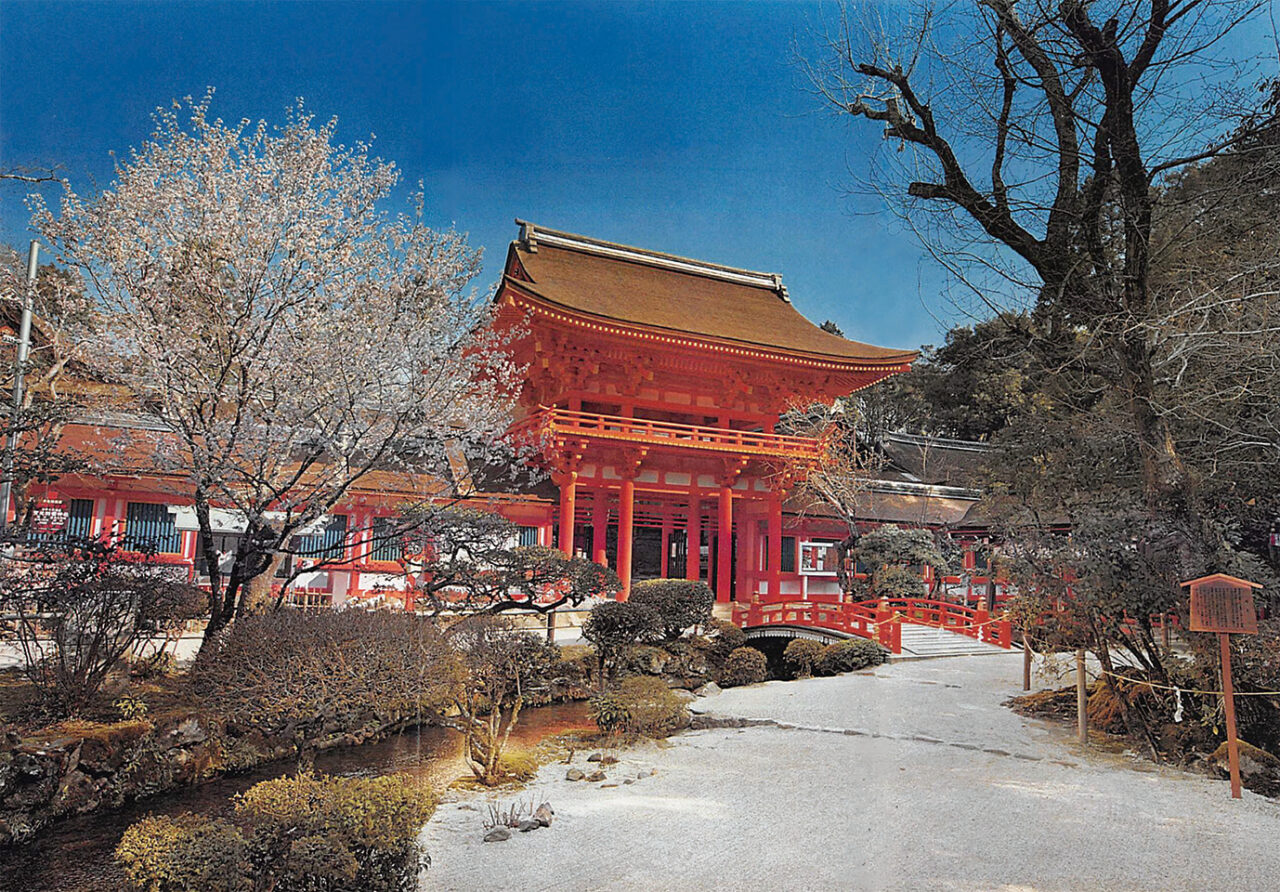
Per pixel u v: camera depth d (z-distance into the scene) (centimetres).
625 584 2466
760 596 2616
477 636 1223
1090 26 984
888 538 2550
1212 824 793
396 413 1373
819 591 2836
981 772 990
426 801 681
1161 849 725
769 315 3425
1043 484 1677
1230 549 1052
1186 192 1283
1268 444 1116
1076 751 1093
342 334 1334
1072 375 1470
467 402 1544
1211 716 1014
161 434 1334
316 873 550
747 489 2833
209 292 1246
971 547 2764
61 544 1052
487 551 1638
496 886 680
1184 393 1198
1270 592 972
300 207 1322
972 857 707
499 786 1029
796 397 2898
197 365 1233
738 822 846
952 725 1255
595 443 2508
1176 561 1023
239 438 1262
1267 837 754
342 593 1864
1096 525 1103
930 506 3331
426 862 677
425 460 1611
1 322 1565
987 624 2212
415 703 1055
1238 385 1123
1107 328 1107
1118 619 1086
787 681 1897
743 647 1962
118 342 1210
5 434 1093
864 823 809
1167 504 1047
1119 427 1402
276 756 1152
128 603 1092
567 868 721
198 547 2045
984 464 2911
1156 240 1220
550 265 3169
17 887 764
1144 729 1102
